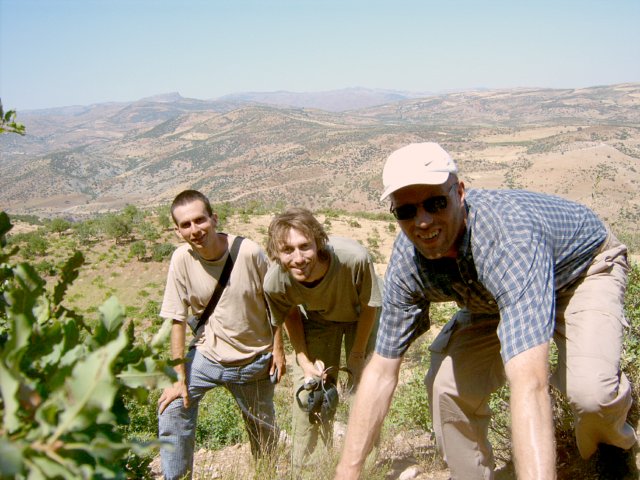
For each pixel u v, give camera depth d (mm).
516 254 1959
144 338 1030
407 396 5113
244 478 3188
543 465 1672
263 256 3600
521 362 1814
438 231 2029
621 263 2479
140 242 64438
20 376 745
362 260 3389
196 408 3658
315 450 3549
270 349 3736
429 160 1993
